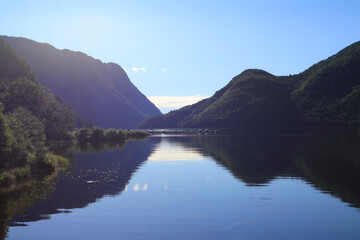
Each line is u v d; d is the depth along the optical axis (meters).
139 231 16.64
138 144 81.12
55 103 110.38
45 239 15.69
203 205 21.28
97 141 95.62
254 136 117.12
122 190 25.81
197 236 15.94
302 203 21.55
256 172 33.84
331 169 34.78
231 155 51.00
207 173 33.66
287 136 111.38
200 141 91.56
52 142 90.00
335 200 22.22
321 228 16.91
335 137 94.62
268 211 19.86
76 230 16.81
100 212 19.83
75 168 37.56
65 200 22.56
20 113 58.00
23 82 102.62
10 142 33.94
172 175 32.59
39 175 32.25
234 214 19.28
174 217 18.83
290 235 15.98
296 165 38.09
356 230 16.58
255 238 15.64
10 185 27.34
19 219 18.50
